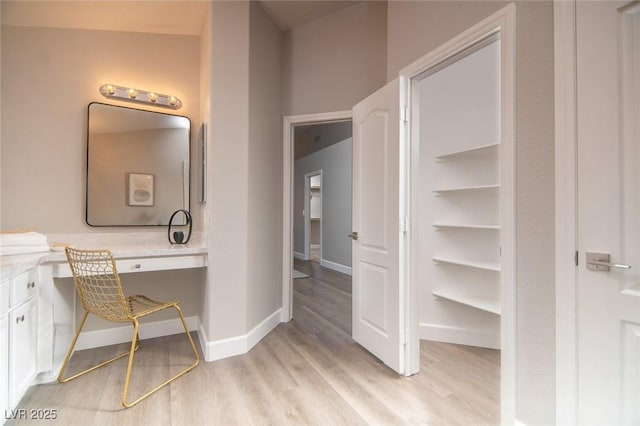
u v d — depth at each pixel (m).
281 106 3.08
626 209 1.11
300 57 3.03
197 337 2.70
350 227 5.52
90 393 1.83
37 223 2.36
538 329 1.33
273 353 2.39
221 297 2.33
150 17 2.50
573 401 1.22
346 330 2.89
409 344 2.07
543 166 1.31
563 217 1.25
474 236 2.54
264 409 1.70
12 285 1.60
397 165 2.07
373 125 2.34
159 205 2.74
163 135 2.76
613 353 1.14
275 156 2.96
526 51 1.37
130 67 2.66
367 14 2.76
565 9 1.24
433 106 2.67
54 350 2.04
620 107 1.12
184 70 2.84
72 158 2.46
